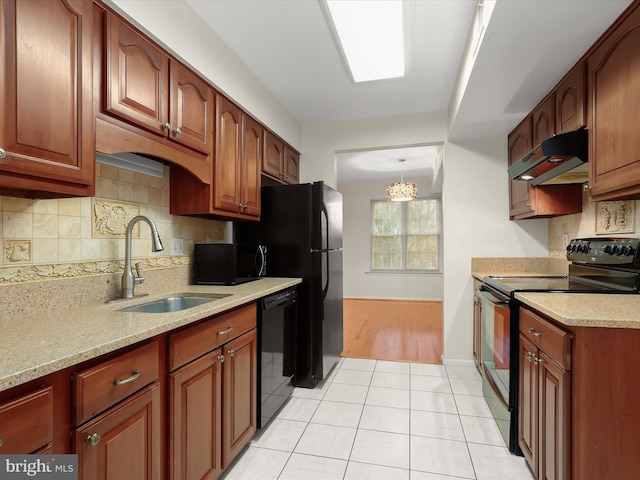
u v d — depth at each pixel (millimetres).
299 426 2102
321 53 2291
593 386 1210
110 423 986
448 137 3152
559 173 1975
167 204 2066
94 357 930
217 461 1527
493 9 1448
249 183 2496
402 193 5289
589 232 2365
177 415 1271
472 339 3170
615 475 1202
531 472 1659
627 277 1796
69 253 1458
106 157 1612
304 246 2688
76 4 1169
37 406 796
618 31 1486
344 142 3475
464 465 1716
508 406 1829
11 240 1242
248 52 2268
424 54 2301
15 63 974
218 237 2646
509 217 3117
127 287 1656
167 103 1654
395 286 7016
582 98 1781
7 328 1114
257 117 2584
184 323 1272
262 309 1979
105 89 1310
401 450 1846
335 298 3064
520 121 2758
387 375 2936
